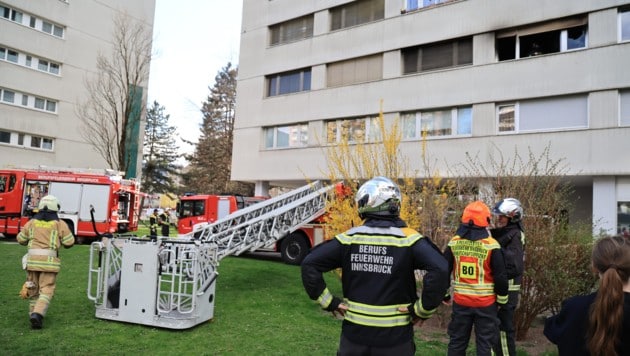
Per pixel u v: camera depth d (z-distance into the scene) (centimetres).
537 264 546
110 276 592
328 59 2019
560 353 191
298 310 661
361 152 750
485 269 390
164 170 5169
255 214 1027
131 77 2717
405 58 1802
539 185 589
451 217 643
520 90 1481
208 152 4206
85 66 2806
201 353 455
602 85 1333
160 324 538
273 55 2222
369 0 1934
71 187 1581
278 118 2158
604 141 1314
